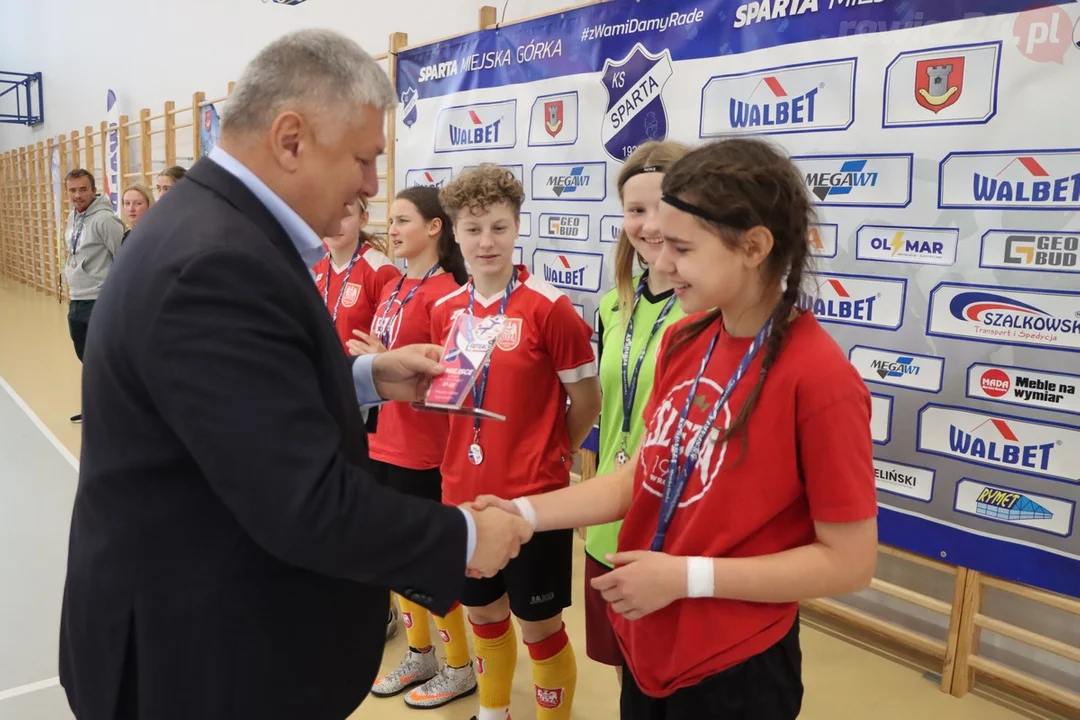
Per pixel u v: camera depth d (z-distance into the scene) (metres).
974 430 2.07
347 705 1.07
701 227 0.95
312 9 5.13
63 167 9.74
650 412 1.17
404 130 3.84
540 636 1.83
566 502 1.21
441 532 0.96
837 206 2.27
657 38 2.65
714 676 1.05
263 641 0.96
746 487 0.99
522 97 3.17
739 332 1.05
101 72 9.47
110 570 0.94
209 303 0.83
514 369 1.77
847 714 2.11
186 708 0.94
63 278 10.08
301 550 0.84
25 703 2.08
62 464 3.97
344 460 0.90
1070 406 1.89
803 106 2.30
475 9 3.70
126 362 0.88
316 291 1.01
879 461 2.27
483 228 1.79
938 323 2.10
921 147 2.08
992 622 2.13
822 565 0.96
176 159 7.24
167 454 0.90
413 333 2.26
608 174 2.87
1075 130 1.82
